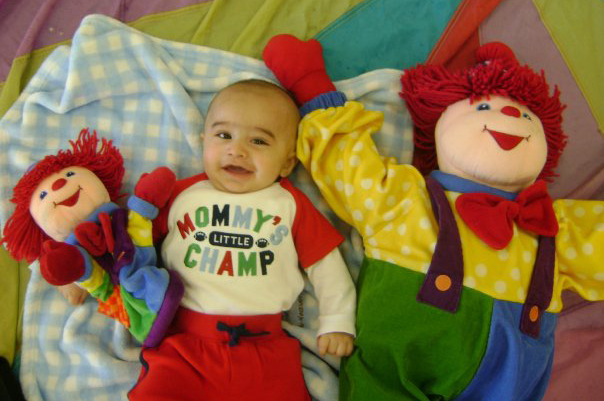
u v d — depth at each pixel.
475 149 1.02
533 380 1.03
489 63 1.12
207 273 1.03
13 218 1.00
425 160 1.26
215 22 1.32
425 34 1.33
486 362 0.98
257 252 1.04
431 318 0.98
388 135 1.26
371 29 1.33
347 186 1.10
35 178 0.99
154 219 1.09
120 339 1.13
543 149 1.04
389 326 1.01
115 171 1.09
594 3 1.34
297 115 1.13
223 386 0.96
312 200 1.23
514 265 0.99
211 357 0.98
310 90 1.19
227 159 1.05
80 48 1.17
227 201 1.06
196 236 1.04
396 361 1.00
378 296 1.03
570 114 1.31
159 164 1.21
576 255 1.05
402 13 1.33
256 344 1.02
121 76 1.21
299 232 1.10
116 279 0.97
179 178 1.22
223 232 1.04
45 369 1.12
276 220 1.07
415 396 1.00
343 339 1.05
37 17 1.28
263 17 1.31
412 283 1.00
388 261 1.04
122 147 1.20
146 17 1.31
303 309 1.20
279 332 1.08
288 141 1.11
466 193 1.03
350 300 1.08
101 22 1.20
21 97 1.19
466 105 1.09
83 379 1.12
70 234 0.95
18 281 1.18
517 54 1.33
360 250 1.22
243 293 1.02
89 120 1.20
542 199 1.04
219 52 1.26
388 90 1.26
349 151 1.11
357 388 1.01
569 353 1.25
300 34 1.32
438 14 1.33
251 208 1.06
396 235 1.05
